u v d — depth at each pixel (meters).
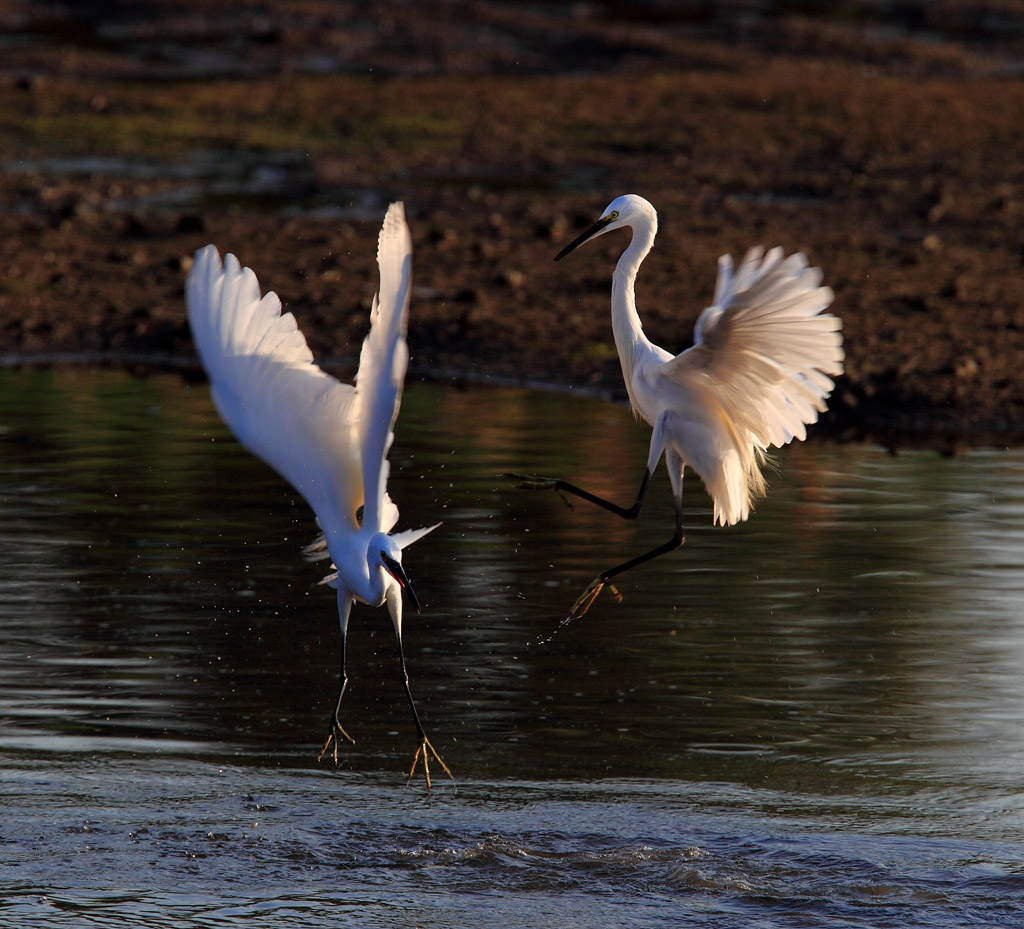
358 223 26.62
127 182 28.77
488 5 48.44
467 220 27.02
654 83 37.91
